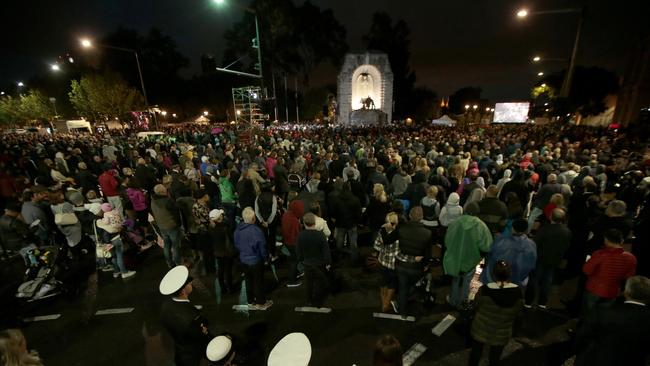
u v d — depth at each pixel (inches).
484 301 123.6
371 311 194.9
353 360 158.1
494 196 203.8
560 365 151.1
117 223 235.0
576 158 433.4
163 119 2508.6
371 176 312.3
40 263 209.8
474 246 170.2
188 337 111.3
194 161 489.1
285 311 197.0
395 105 2389.3
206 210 235.9
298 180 343.3
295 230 215.3
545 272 181.9
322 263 188.1
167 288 116.3
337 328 181.2
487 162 383.9
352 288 219.9
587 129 990.4
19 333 83.8
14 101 2207.2
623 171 354.3
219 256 209.0
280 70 2251.5
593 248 179.9
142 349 169.9
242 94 790.5
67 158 501.0
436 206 223.8
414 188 268.2
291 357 80.5
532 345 164.2
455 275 178.1
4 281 180.7
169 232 238.5
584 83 1717.5
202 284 228.8
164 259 271.9
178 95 2578.7
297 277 237.8
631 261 139.0
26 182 383.6
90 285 232.4
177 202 245.3
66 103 2073.1
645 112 887.1
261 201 249.0
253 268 190.9
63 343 175.5
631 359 103.7
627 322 101.1
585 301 153.0
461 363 154.6
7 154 558.9
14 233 214.8
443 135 836.6
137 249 257.9
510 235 159.9
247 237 186.2
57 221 237.3
